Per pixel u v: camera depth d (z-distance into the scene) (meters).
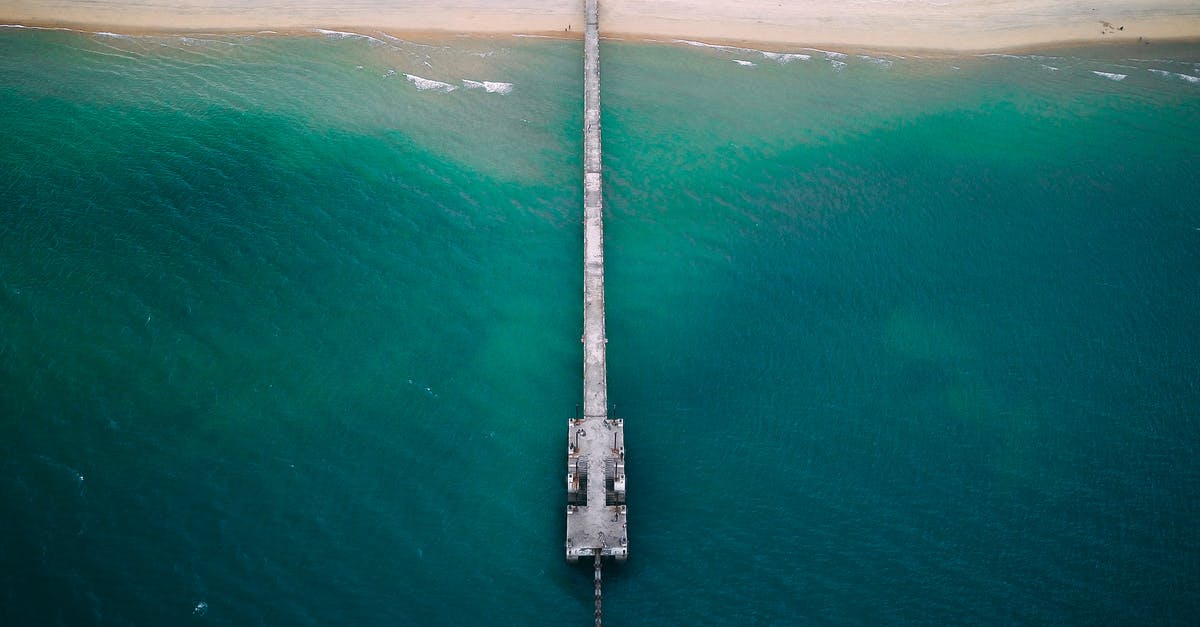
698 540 51.97
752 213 72.62
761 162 77.50
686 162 77.12
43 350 58.75
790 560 51.09
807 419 58.06
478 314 63.78
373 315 62.94
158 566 49.00
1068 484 54.59
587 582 50.22
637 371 60.75
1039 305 65.50
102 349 59.16
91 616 46.84
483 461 55.28
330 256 66.75
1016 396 59.53
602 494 52.34
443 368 60.16
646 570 50.66
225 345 60.12
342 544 50.69
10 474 52.22
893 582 50.09
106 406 56.06
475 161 76.00
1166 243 70.25
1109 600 49.25
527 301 64.94
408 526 51.78
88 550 49.38
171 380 57.84
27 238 66.00
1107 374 60.84
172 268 64.69
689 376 60.56
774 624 48.56
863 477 55.00
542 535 52.00
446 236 69.25
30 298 61.84
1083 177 76.25
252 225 68.50
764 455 56.16
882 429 57.56
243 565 49.38
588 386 57.69
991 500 53.78
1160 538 51.88
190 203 69.88
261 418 56.31
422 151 76.56
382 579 49.41
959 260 68.94
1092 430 57.50
